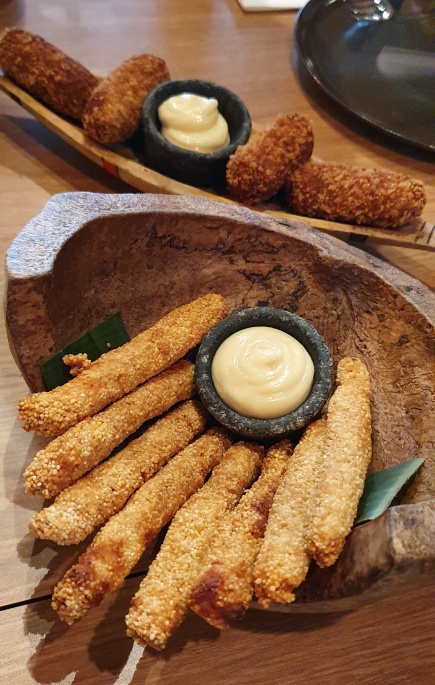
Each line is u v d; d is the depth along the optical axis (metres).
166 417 0.26
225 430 0.26
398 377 0.25
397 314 0.25
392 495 0.20
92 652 0.21
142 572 0.23
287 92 0.47
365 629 0.23
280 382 0.25
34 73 0.36
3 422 0.27
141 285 0.28
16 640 0.21
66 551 0.24
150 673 0.21
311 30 0.48
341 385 0.25
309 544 0.19
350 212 0.33
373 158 0.42
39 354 0.24
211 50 0.50
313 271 0.27
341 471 0.21
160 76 0.37
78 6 0.52
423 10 0.50
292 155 0.33
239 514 0.22
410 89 0.44
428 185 0.41
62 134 0.37
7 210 0.36
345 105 0.42
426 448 0.22
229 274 0.29
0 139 0.40
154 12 0.53
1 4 0.50
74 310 0.26
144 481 0.23
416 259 0.37
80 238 0.24
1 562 0.23
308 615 0.23
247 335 0.26
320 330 0.29
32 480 0.21
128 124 0.35
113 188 0.39
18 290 0.22
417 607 0.24
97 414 0.24
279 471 0.24
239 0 0.55
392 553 0.16
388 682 0.22
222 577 0.19
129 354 0.25
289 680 0.22
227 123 0.38
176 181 0.35
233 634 0.22
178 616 0.19
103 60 0.47
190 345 0.27
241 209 0.27
